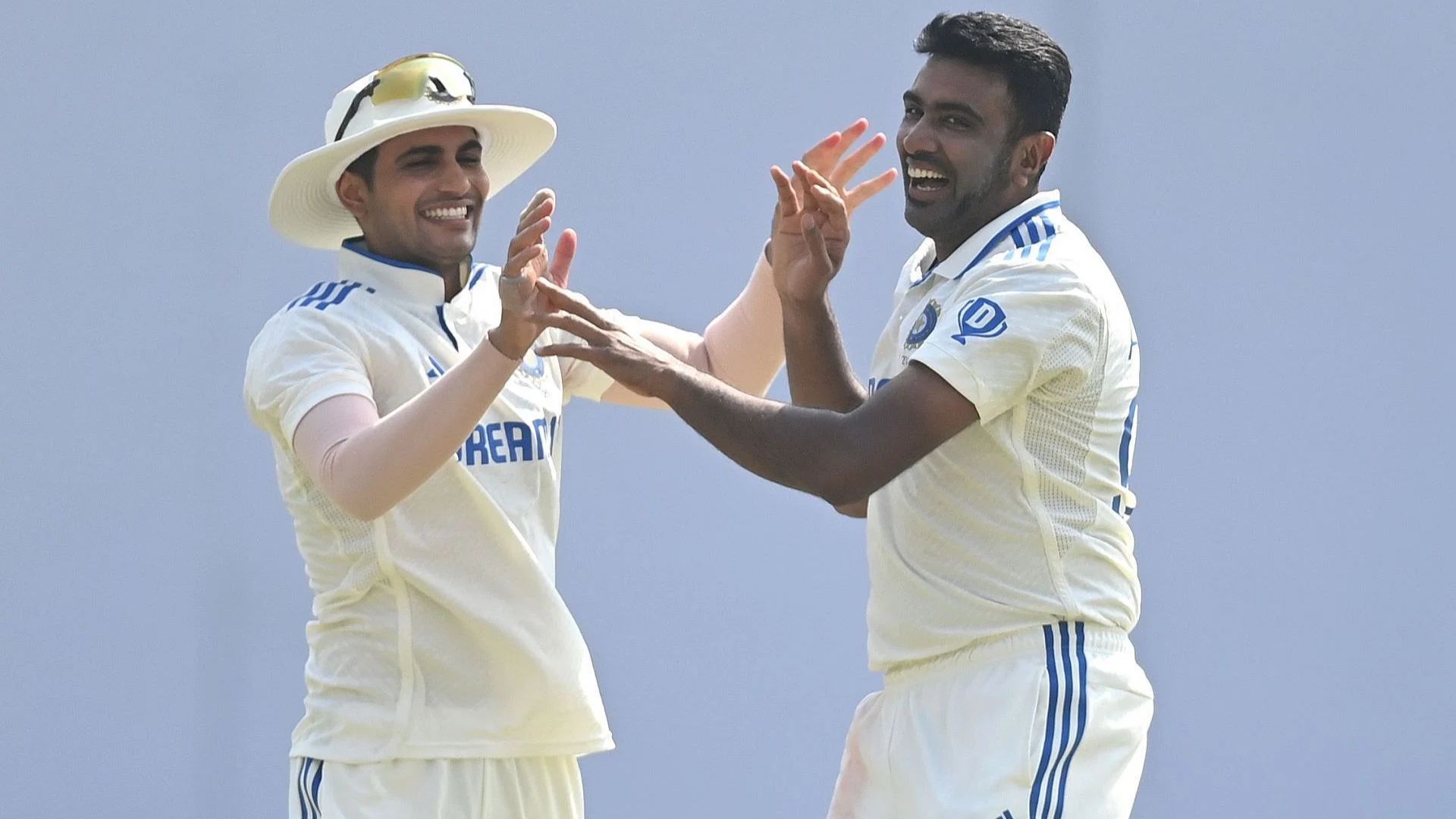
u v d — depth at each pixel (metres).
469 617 12.70
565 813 13.25
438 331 12.98
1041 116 12.43
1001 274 12.05
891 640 12.62
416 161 12.88
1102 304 12.09
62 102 17.62
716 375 14.30
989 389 11.70
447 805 12.69
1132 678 12.39
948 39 12.44
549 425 13.27
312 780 12.91
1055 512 12.17
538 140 13.73
